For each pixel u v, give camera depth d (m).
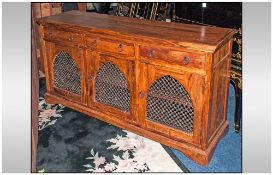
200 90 2.17
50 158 2.49
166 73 2.29
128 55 2.44
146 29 2.48
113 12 5.22
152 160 2.46
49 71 3.15
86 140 2.73
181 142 2.41
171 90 2.39
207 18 3.07
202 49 2.03
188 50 2.11
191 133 2.35
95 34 2.58
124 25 2.62
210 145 2.37
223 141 2.68
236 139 2.71
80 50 2.76
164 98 2.38
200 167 2.37
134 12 4.06
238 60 2.69
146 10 3.88
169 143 2.46
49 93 3.26
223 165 2.38
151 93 2.44
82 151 2.58
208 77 2.10
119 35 2.40
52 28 2.88
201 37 2.21
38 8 3.75
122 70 2.54
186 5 3.27
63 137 2.78
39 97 3.51
